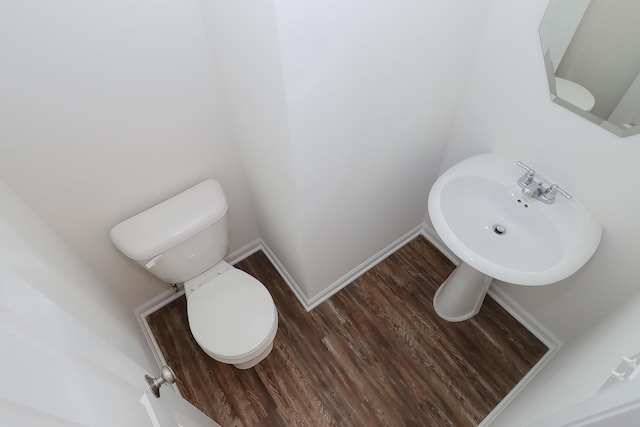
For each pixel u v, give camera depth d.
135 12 1.02
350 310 1.91
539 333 1.77
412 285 1.99
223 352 1.41
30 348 0.40
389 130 1.35
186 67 1.22
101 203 1.35
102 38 1.02
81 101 1.10
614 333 1.00
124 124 1.22
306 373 1.72
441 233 1.25
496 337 1.79
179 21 1.11
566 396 0.83
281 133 1.07
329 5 0.84
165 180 1.47
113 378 0.62
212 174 1.60
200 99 1.33
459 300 1.75
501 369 1.69
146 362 1.35
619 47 1.00
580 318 1.53
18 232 0.83
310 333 1.84
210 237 1.54
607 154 1.14
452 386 1.66
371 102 1.18
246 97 1.17
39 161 1.13
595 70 1.06
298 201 1.28
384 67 1.11
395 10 0.98
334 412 1.61
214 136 1.48
